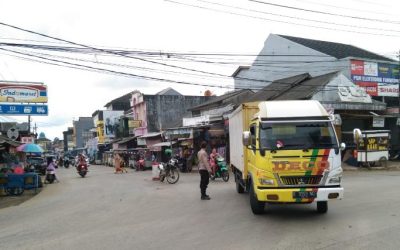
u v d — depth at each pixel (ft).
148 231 27.14
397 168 74.79
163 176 68.18
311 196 27.63
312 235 23.88
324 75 91.97
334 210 32.30
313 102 32.71
